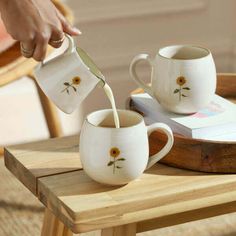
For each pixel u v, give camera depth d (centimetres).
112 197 124
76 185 128
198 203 127
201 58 138
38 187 130
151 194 125
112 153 124
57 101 128
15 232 185
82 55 132
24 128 244
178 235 183
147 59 143
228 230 186
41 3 138
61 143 142
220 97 149
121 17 263
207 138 136
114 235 127
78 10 256
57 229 144
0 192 203
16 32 137
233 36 283
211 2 276
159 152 131
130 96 149
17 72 170
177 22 273
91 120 129
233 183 128
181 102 139
